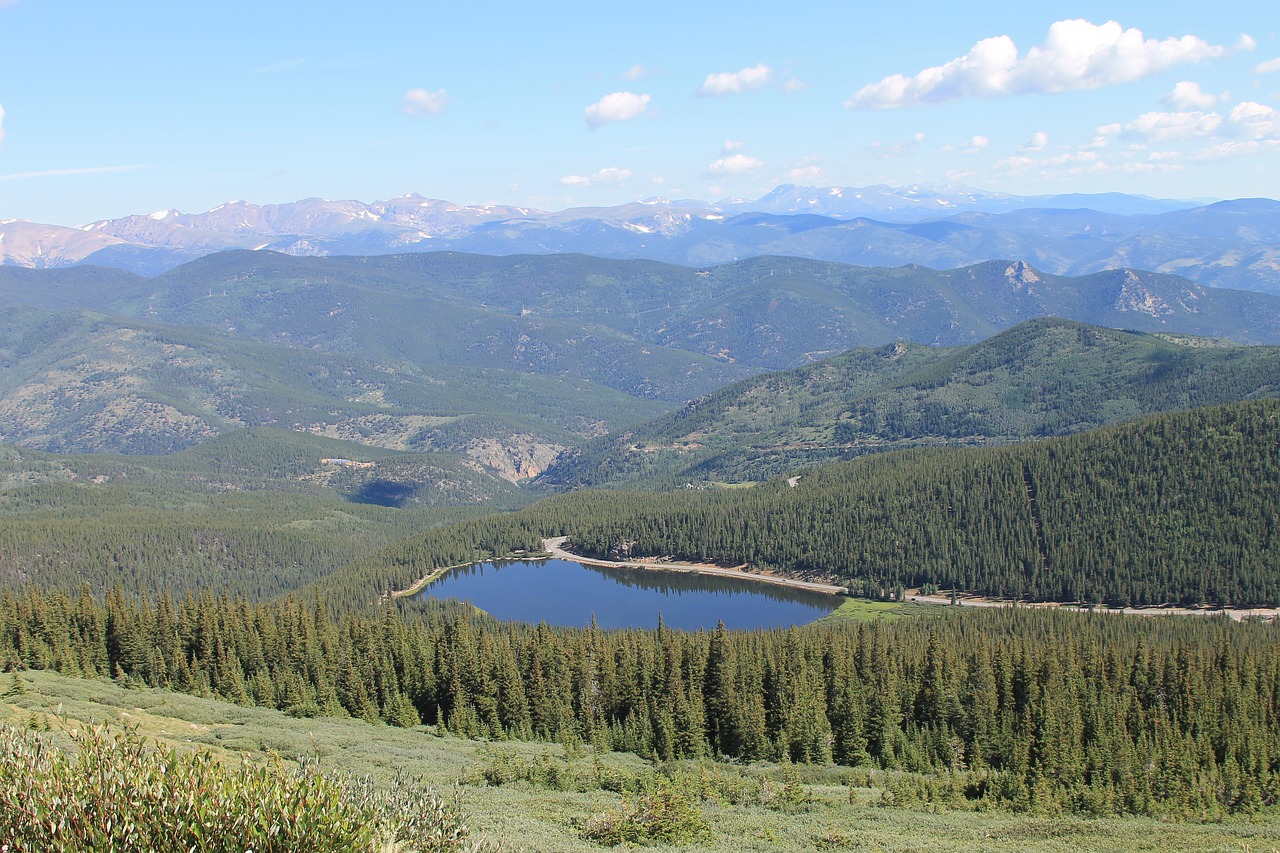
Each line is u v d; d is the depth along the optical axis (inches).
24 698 4571.9
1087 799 4598.9
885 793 4421.8
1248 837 3801.7
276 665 6820.9
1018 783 4709.6
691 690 5861.2
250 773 1589.6
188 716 5123.0
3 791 1472.7
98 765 1537.9
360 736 5177.2
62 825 1430.9
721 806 3978.8
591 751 5575.8
